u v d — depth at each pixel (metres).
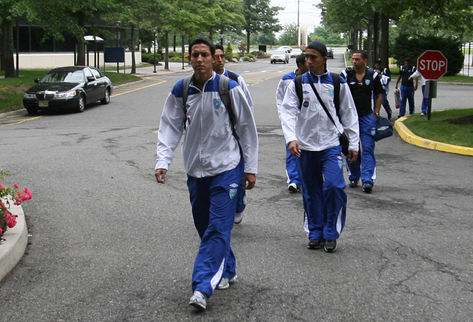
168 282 4.97
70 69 21.22
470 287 4.85
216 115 4.43
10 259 5.27
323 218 5.76
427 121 14.55
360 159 8.52
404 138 13.30
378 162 10.63
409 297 4.64
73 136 13.93
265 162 10.59
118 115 18.95
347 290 4.77
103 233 6.40
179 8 49.66
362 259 5.52
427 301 4.56
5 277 5.11
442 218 6.97
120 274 5.17
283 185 8.73
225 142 4.49
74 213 7.19
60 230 6.52
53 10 25.83
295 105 5.71
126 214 7.14
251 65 61.66
